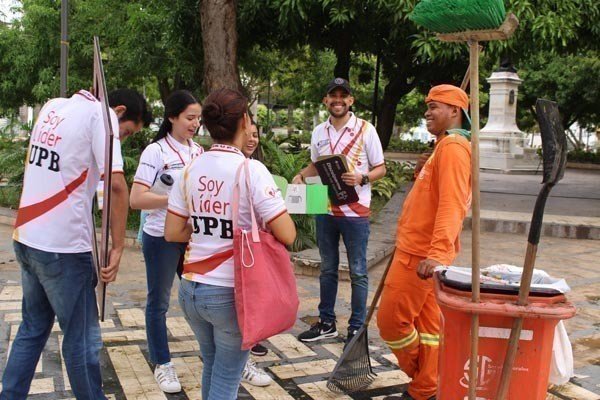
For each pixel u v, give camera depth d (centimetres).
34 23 1498
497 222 939
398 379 386
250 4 977
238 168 247
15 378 289
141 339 443
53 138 276
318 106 3002
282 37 1134
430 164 318
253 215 245
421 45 845
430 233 317
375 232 818
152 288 355
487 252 793
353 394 364
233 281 248
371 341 455
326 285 452
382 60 1377
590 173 2147
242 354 259
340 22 935
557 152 223
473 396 249
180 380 375
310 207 401
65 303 282
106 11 1309
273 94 3203
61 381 367
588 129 3319
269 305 240
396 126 3819
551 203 1177
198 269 253
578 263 745
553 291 252
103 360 402
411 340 332
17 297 532
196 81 1248
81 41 1423
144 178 342
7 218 910
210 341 270
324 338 454
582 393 376
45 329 298
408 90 1357
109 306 523
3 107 1883
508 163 2023
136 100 326
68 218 278
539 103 226
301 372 394
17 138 1292
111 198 276
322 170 420
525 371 252
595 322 519
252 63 1348
